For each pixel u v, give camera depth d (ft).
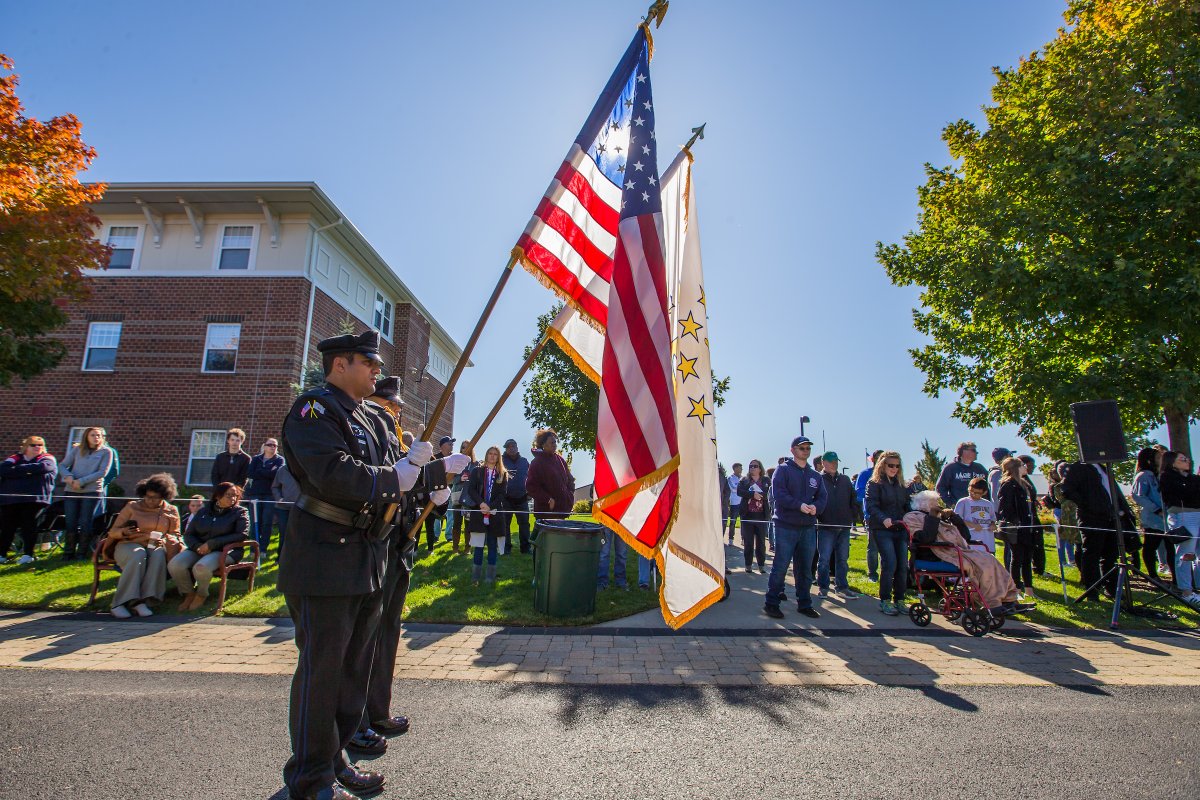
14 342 37.45
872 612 23.54
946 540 21.43
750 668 16.16
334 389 9.51
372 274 69.31
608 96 14.39
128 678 14.56
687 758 10.77
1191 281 36.06
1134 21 42.70
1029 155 44.45
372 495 8.54
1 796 9.04
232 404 53.42
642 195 13.50
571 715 12.71
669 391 12.62
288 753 10.69
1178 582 26.07
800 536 23.00
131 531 21.50
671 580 14.30
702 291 15.46
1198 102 39.60
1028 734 12.07
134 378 53.98
